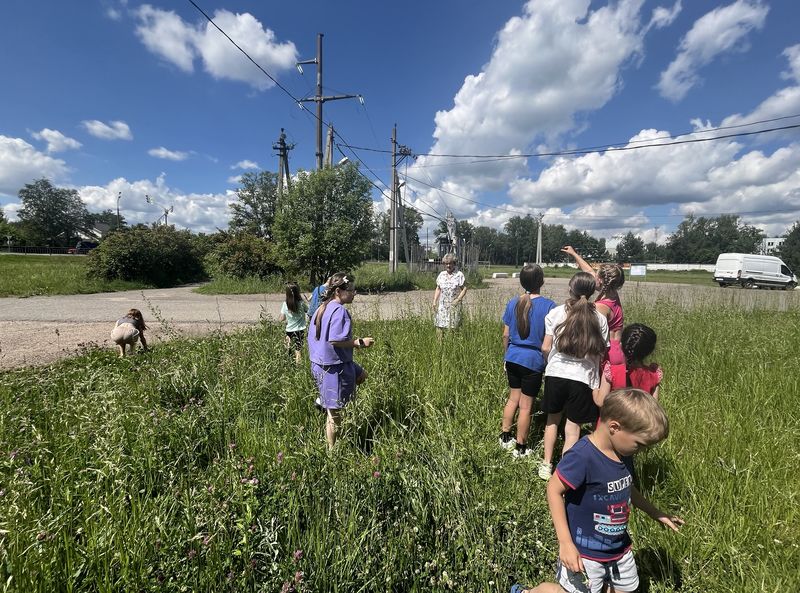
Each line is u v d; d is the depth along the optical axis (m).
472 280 27.69
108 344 8.14
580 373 3.19
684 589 2.04
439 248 30.34
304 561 1.87
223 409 3.64
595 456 1.90
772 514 2.55
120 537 1.98
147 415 3.23
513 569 2.07
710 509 2.62
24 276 21.19
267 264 22.58
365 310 9.16
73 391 3.92
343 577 1.87
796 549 2.30
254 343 5.77
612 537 1.95
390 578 1.85
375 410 3.85
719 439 3.35
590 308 3.20
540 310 3.68
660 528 2.47
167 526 2.10
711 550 2.27
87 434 3.07
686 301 12.30
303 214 18.95
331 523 2.12
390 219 26.61
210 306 14.55
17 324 10.63
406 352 5.43
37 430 3.10
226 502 1.96
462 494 2.25
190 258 27.20
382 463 2.51
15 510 2.07
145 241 23.75
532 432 4.07
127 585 1.78
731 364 5.49
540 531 2.19
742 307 11.18
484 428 3.30
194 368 4.54
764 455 3.18
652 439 1.76
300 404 4.00
